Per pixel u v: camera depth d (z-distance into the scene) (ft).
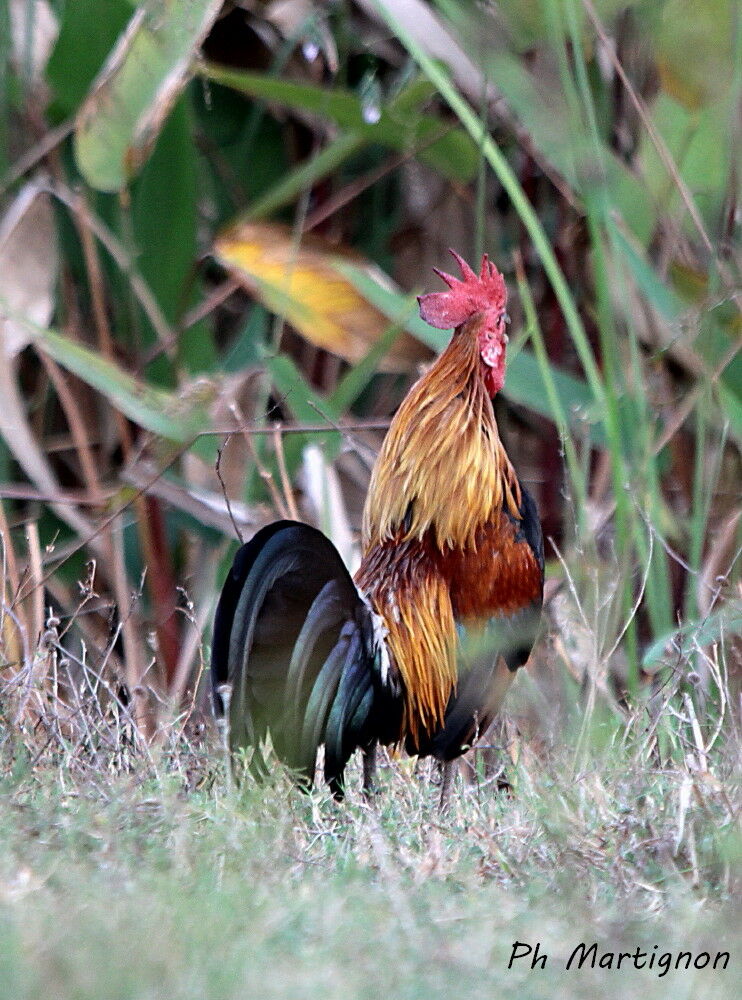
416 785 29.19
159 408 34.83
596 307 41.78
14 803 22.54
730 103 37.50
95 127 37.19
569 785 25.39
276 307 39.75
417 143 40.91
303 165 44.19
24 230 39.22
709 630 32.37
